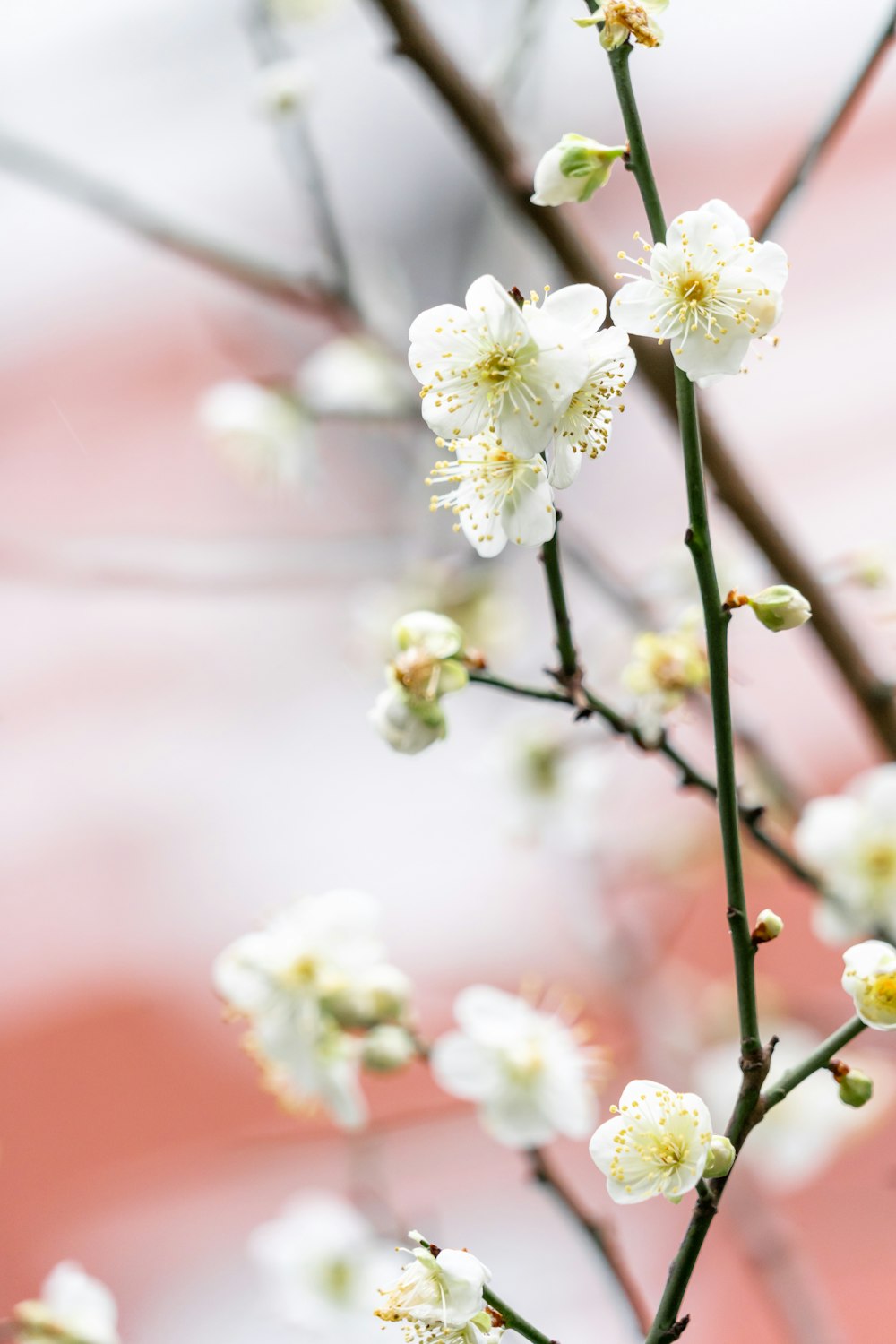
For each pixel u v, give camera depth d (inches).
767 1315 51.3
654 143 70.7
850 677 33.9
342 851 70.1
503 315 28.3
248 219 70.8
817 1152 38.6
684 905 45.5
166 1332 57.9
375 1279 35.3
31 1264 61.7
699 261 28.3
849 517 67.6
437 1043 32.9
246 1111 66.1
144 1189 63.0
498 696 45.1
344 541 40.9
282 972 32.7
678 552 36.5
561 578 29.3
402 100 69.6
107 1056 69.0
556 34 62.3
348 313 39.6
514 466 28.7
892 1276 45.9
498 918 66.7
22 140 36.8
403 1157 47.4
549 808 40.7
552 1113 32.6
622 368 28.5
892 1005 27.9
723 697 28.0
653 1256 54.0
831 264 70.9
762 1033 37.9
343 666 65.8
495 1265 50.6
